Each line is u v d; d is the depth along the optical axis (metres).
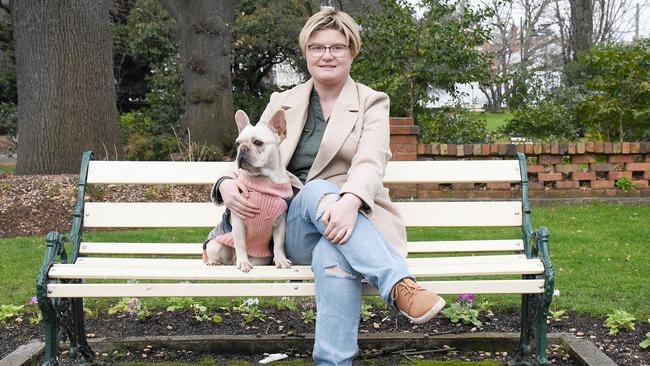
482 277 5.11
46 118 11.02
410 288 2.68
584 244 6.42
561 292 4.74
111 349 3.78
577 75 19.97
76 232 3.56
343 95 3.42
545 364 3.04
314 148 3.38
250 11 20.20
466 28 11.75
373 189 3.00
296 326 4.15
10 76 21.33
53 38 10.96
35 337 3.99
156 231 7.58
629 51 10.61
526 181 3.69
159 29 18.81
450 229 7.40
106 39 11.58
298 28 19.50
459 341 3.78
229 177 3.20
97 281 5.07
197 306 4.34
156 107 17.64
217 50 14.50
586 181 9.06
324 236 2.88
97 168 3.78
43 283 2.92
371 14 11.87
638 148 8.94
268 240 3.17
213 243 3.22
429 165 3.81
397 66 11.33
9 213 8.62
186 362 3.65
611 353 3.64
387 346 3.77
